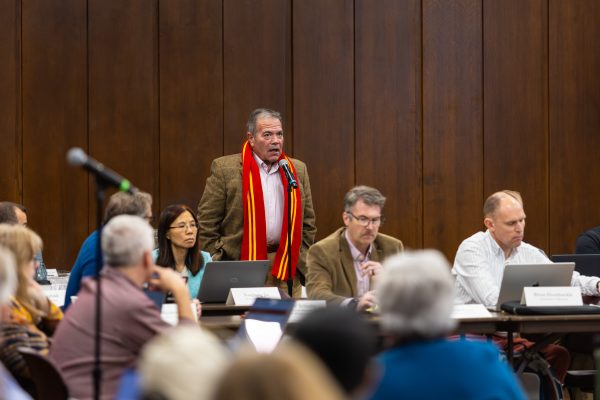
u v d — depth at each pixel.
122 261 6.80
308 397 2.70
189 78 15.06
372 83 15.54
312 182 15.38
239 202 12.68
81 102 14.82
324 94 15.41
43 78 14.73
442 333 5.04
